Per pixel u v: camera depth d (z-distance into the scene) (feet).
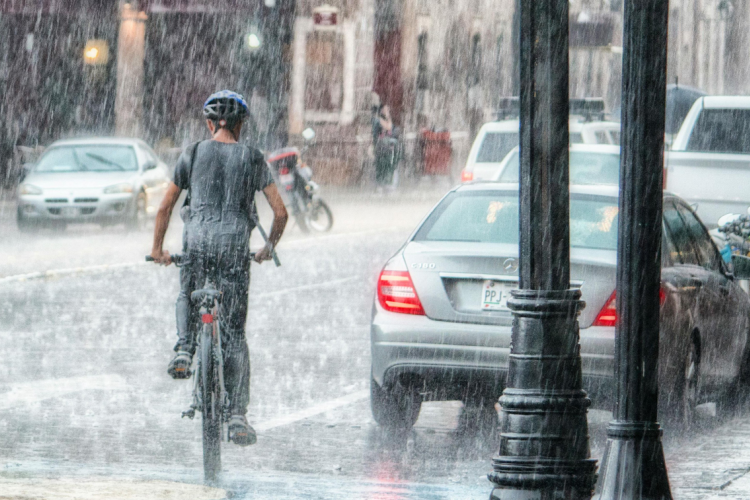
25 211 210.18
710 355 79.00
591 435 75.97
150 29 339.98
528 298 50.39
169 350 103.50
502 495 50.11
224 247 60.54
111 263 169.27
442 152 362.53
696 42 567.59
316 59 343.05
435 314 72.59
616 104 291.17
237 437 60.90
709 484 60.54
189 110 341.00
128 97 330.75
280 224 62.23
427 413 82.84
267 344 107.86
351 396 86.33
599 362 69.87
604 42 286.25
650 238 49.26
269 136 338.13
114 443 70.85
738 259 81.41
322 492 57.98
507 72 451.12
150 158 226.38
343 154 344.49
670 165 137.18
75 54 330.54
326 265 171.53
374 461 67.92
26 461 65.21
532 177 50.16
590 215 75.72
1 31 328.29
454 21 418.51
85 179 212.43
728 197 135.03
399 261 74.28
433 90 406.00
